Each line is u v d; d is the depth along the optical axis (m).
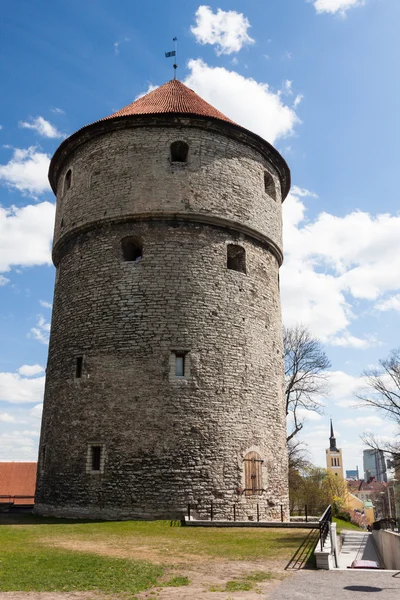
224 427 17.91
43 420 20.27
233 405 18.33
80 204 20.61
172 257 19.03
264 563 10.07
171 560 10.28
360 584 8.37
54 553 10.80
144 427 17.39
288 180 24.36
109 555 10.70
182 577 8.80
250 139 21.39
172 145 20.28
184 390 17.75
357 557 14.70
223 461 17.58
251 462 18.20
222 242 19.83
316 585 8.30
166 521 16.08
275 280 22.03
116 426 17.59
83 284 19.72
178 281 18.80
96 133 20.95
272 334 20.80
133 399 17.72
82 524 15.75
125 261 19.25
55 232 22.31
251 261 20.56
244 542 12.51
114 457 17.33
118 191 19.83
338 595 7.66
